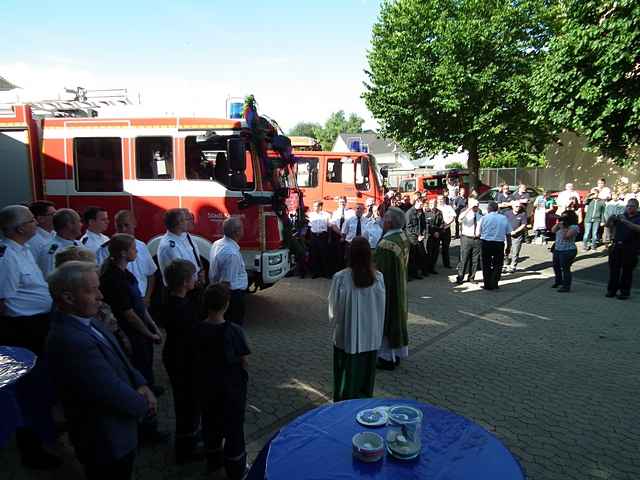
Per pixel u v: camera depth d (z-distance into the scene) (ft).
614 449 12.93
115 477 8.06
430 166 161.38
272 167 23.84
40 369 11.26
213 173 22.86
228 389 10.73
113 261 12.58
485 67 71.46
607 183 67.46
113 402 7.64
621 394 16.37
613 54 38.42
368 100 82.02
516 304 28.68
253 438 13.23
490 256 32.04
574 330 23.58
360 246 13.96
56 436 12.69
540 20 71.00
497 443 8.11
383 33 78.64
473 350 20.68
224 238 18.01
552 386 16.99
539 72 47.39
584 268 40.47
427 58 74.74
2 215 12.33
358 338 14.02
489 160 114.32
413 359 19.57
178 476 11.37
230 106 23.99
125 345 12.53
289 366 18.48
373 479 7.04
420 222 35.63
